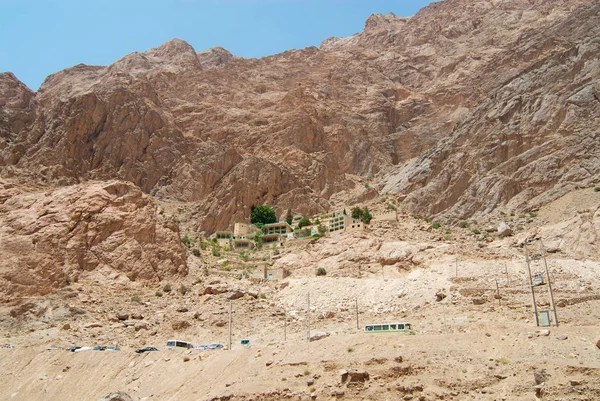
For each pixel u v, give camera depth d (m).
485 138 159.62
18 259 94.69
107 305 90.69
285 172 165.75
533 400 47.88
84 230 102.69
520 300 78.69
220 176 171.62
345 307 88.38
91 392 65.81
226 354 65.88
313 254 112.31
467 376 52.09
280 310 89.25
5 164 159.62
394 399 51.25
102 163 165.62
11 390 68.56
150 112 181.50
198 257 117.19
